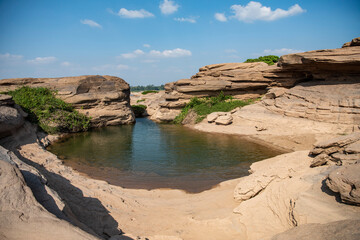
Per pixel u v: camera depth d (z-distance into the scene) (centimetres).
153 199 852
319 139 1560
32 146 1455
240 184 764
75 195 755
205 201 797
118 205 751
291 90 2242
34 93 2242
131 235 524
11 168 471
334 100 1750
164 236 543
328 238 365
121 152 1568
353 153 652
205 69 3222
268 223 562
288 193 594
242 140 1834
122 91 3019
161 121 3119
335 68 2031
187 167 1256
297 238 399
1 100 1506
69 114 2297
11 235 338
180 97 2967
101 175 1151
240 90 2914
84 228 483
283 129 1836
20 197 414
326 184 526
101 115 2669
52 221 378
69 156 1477
